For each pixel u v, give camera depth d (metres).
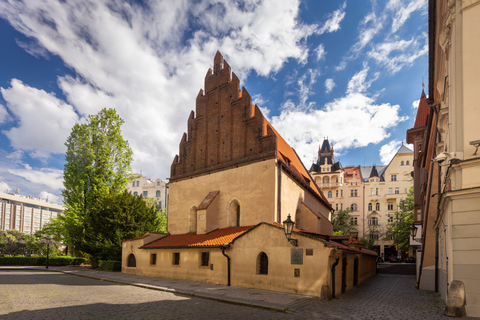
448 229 10.55
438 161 11.10
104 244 28.34
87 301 12.22
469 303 9.57
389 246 64.25
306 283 13.96
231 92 24.08
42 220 160.00
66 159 34.59
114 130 35.84
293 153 34.16
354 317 9.94
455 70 10.67
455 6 10.91
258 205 20.53
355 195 73.44
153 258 23.22
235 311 10.70
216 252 18.17
